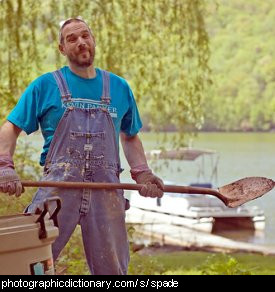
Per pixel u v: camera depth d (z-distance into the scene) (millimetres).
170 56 13070
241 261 23641
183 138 13555
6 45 11789
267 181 5805
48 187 5391
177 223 31016
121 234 5547
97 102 5488
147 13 12617
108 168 5480
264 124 87562
